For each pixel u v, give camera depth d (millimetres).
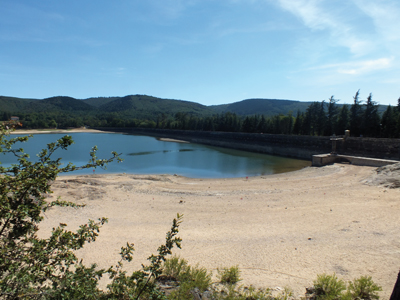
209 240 14844
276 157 59812
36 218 5090
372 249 12742
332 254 12453
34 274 4746
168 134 124125
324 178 32969
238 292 8336
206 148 77750
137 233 15984
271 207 20781
